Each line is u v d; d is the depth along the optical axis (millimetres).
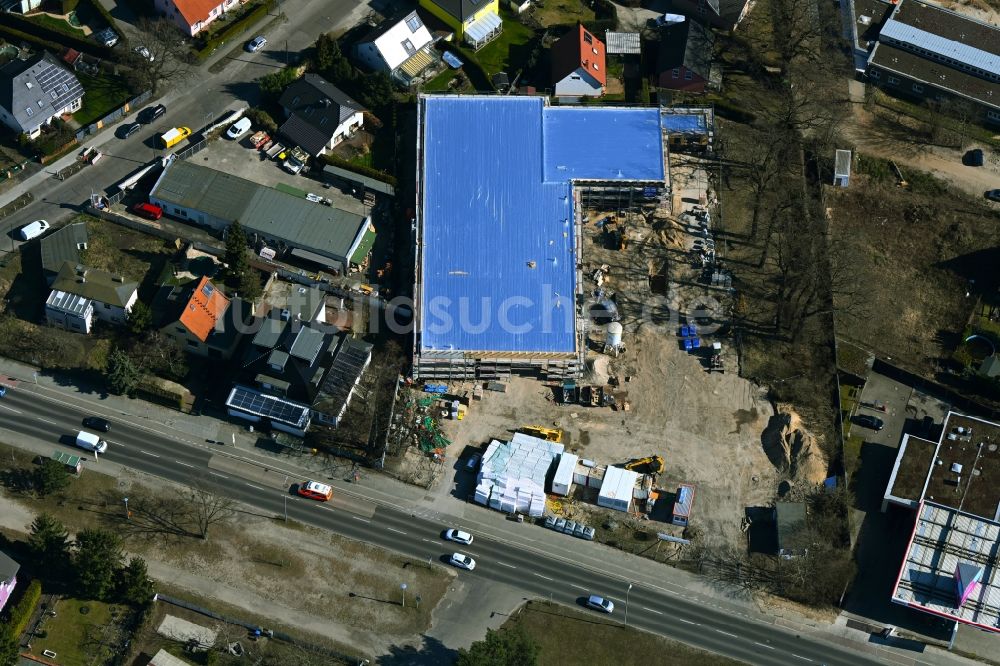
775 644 185250
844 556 191500
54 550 178500
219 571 185375
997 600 185625
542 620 184625
